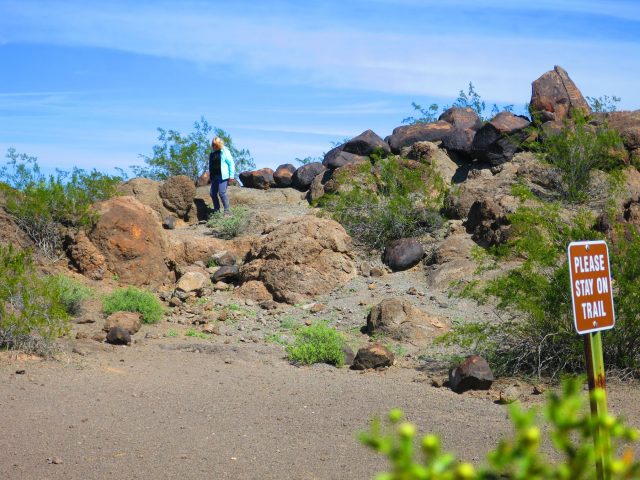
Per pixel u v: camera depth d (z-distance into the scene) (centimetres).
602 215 1307
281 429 683
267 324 1215
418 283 1349
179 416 720
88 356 965
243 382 874
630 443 614
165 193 1883
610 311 425
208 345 1059
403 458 160
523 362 930
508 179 1689
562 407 172
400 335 1103
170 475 552
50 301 991
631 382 851
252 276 1375
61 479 539
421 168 1722
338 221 1590
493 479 165
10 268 960
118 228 1403
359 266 1430
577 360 912
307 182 2047
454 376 866
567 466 166
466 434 670
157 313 1217
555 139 1647
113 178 1892
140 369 923
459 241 1423
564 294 905
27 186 1477
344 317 1215
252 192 2012
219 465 576
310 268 1348
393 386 871
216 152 1834
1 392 775
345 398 806
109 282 1369
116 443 628
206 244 1514
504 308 981
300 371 954
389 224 1543
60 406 738
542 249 945
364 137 2033
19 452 596
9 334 950
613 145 1628
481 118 2272
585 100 1919
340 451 615
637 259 894
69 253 1402
